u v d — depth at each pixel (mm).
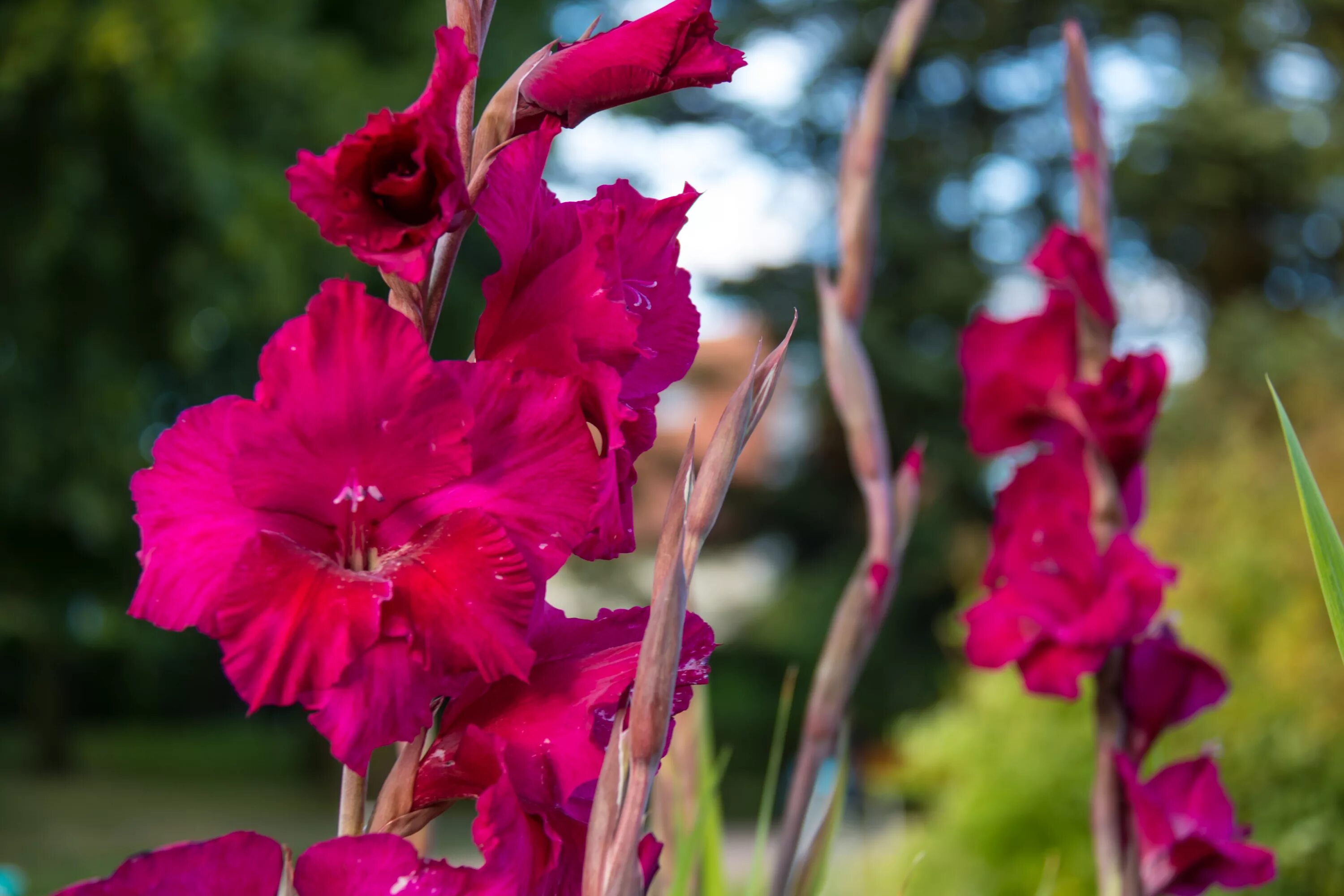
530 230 838
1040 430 1640
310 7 12453
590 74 827
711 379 21062
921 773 5836
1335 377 15422
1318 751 4121
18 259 9758
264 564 714
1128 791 1479
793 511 18922
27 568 12500
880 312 17859
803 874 1439
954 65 19516
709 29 835
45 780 16703
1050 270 1589
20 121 9734
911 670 17109
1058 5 19172
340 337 720
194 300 10227
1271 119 18656
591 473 766
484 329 824
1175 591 5234
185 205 10070
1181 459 7285
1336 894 3990
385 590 717
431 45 12977
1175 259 20094
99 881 694
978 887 5039
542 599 817
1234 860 1414
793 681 1487
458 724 808
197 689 25797
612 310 799
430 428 738
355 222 702
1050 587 1485
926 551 17125
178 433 731
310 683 701
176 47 9336
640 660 741
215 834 12617
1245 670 4805
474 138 833
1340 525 5590
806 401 18594
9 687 23859
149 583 718
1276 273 20297
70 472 10430
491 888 730
